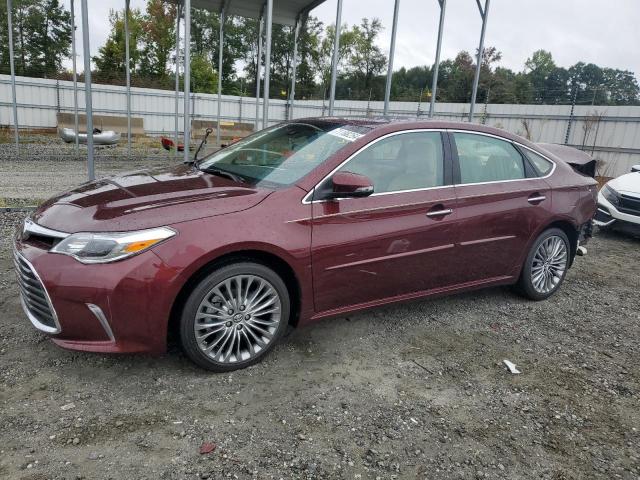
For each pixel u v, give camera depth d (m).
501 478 2.54
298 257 3.31
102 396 2.94
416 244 3.85
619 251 7.67
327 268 3.46
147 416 2.79
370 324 4.22
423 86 52.91
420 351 3.82
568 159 6.04
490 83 39.19
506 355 3.88
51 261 2.88
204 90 45.50
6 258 5.11
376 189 3.70
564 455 2.76
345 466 2.52
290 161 3.71
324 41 51.22
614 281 6.10
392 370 3.50
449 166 4.12
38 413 2.74
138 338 2.93
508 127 20.95
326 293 3.53
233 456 2.52
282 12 12.36
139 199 3.19
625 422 3.12
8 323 3.72
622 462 2.74
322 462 2.53
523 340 4.16
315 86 50.97
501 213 4.36
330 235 3.44
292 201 3.34
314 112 27.92
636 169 9.57
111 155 17.17
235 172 3.83
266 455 2.55
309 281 3.42
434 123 4.16
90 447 2.51
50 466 2.35
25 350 3.37
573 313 4.86
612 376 3.68
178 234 2.95
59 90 23.16
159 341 2.98
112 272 2.82
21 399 2.85
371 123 3.99
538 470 2.62
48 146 18.75
